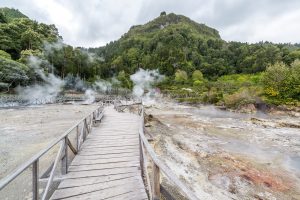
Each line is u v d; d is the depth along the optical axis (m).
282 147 12.07
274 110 29.81
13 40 45.38
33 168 3.16
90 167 5.27
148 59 115.50
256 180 7.50
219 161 9.20
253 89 37.75
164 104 45.75
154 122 17.34
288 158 10.14
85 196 3.86
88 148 6.89
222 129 17.23
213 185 6.87
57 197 3.78
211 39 130.00
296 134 15.61
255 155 10.45
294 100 30.66
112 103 33.16
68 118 17.17
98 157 6.02
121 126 11.01
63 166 4.82
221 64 90.88
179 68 96.94
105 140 7.96
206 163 8.82
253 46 98.06
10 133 11.31
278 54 76.44
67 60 61.47
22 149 8.39
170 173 2.49
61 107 26.94
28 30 49.62
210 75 89.44
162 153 9.36
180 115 27.00
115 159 5.87
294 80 32.19
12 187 5.13
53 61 54.06
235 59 95.75
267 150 11.42
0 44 41.72
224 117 25.25
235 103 33.91
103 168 5.21
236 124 19.84
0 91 31.45
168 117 24.86
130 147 7.05
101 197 3.84
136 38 152.88
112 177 4.71
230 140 13.48
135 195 3.94
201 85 66.62
